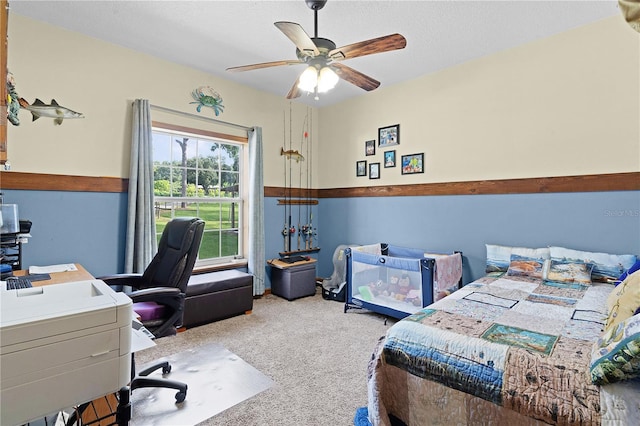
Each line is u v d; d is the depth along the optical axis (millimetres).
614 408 992
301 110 4613
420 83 3705
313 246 4809
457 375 1322
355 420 1569
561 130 2795
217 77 3652
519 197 3033
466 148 3357
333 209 4668
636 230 2480
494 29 2703
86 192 2770
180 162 3514
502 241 3141
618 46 2531
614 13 2502
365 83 2508
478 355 1326
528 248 2932
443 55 3178
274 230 4305
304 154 4660
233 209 4004
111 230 2902
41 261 2559
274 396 1920
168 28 2654
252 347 2576
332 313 3436
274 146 4273
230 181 3971
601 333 1468
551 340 1393
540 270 2631
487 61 3189
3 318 709
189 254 2072
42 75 2549
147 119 3002
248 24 2598
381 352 1545
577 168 2725
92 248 2801
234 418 1720
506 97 3082
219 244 3863
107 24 2598
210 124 3613
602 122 2607
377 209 4145
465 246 3387
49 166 2586
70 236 2691
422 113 3697
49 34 2580
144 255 2936
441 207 3561
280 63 2260
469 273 3357
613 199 2574
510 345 1343
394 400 1488
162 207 3361
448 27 2656
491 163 3193
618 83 2535
